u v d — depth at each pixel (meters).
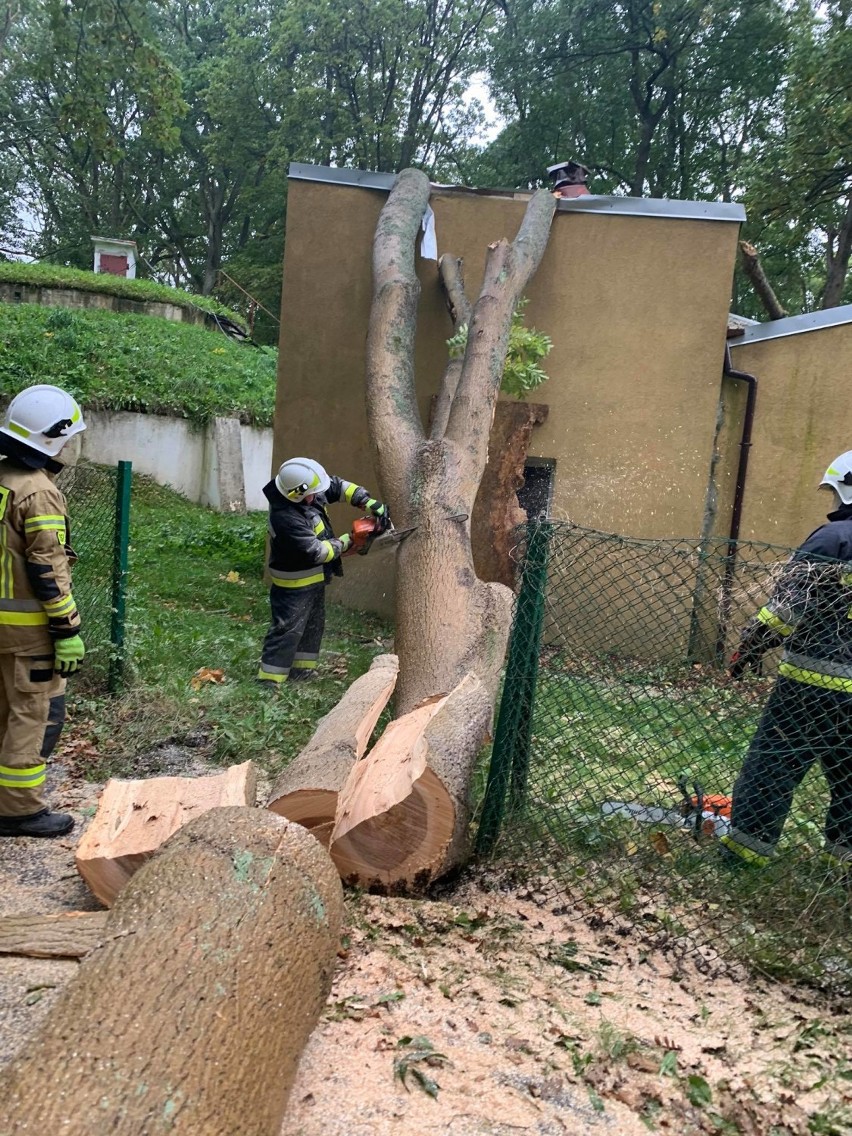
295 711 5.39
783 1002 2.73
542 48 31.66
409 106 38.28
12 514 3.47
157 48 14.89
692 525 8.54
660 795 3.56
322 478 5.96
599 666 3.46
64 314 17.61
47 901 3.08
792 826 3.33
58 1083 1.52
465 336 7.82
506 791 3.52
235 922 2.05
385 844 3.18
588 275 8.59
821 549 3.46
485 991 2.62
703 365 8.47
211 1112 1.59
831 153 17.89
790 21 25.48
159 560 10.32
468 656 4.75
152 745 4.74
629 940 3.02
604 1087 2.22
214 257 46.16
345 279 8.93
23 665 3.53
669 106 31.58
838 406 8.41
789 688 3.24
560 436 8.70
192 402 15.59
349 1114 2.05
